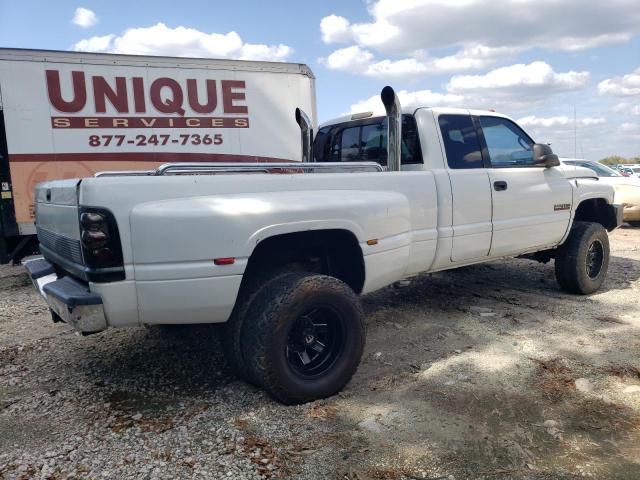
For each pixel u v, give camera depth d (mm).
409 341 4438
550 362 3895
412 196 4133
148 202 2908
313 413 3211
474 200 4641
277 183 3369
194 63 8586
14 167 7699
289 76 9320
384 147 5027
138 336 4746
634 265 7535
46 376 3895
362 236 3615
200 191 3066
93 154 8078
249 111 9023
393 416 3150
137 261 2873
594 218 6449
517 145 5371
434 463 2672
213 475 2594
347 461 2701
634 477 2535
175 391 3588
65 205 3150
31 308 6027
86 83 7977
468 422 3064
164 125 8461
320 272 3877
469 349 4207
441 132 4625
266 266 3561
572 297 5773
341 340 3445
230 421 3129
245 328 3236
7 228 7703
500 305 5480
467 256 4691
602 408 3199
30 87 7707
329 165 3779
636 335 4469
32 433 3031
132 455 2779
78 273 3061
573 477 2543
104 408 3344
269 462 2703
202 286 2988
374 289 3920
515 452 2748
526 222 5113
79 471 2645
